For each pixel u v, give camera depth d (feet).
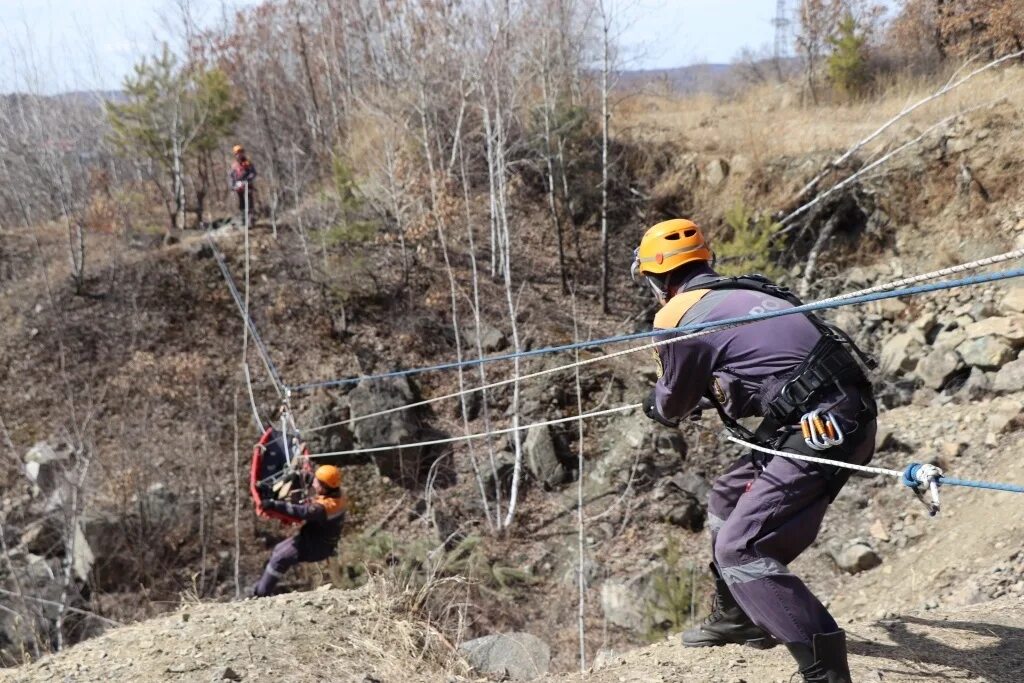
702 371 10.22
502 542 39.40
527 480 42.06
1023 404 30.45
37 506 41.70
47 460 42.80
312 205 60.95
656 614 31.86
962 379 35.27
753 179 53.52
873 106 60.59
